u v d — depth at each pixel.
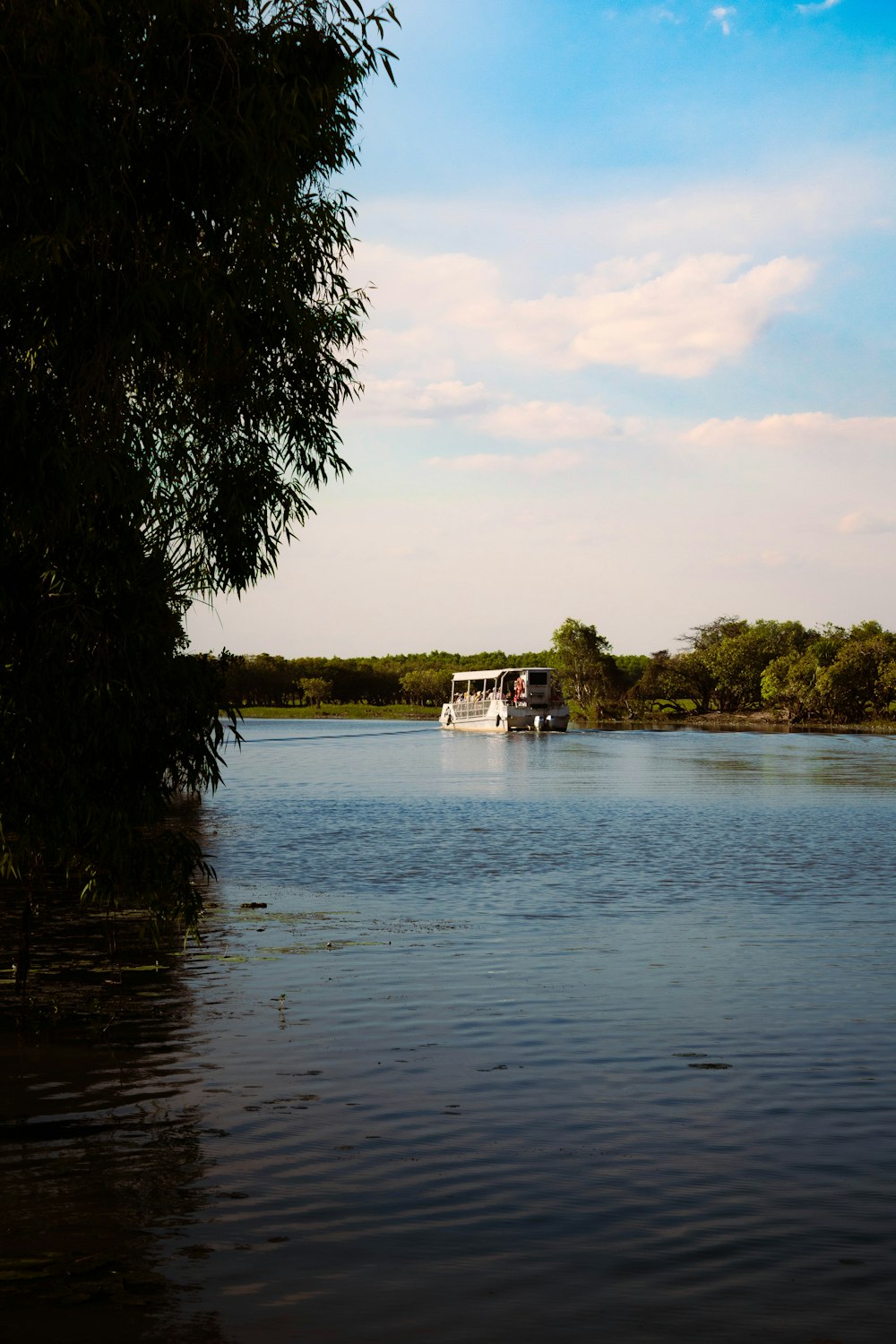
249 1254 6.50
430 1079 9.75
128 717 10.35
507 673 126.31
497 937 16.17
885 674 144.12
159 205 9.21
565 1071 10.02
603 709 187.25
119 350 9.12
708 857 25.88
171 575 10.70
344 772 61.72
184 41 8.88
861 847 28.02
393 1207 7.14
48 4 8.00
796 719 155.75
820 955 14.98
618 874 23.00
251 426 10.88
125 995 12.70
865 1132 8.52
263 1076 9.80
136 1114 8.84
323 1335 5.62
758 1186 7.49
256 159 9.07
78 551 9.98
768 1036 11.15
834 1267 6.35
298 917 17.89
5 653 10.11
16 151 7.72
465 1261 6.43
